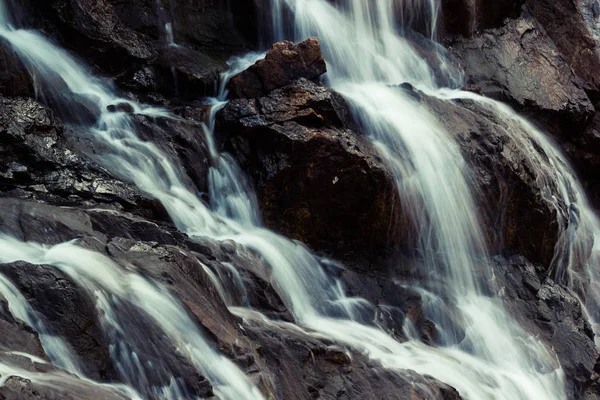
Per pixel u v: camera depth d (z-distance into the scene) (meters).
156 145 13.87
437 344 13.69
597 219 20.11
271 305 11.88
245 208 14.01
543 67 20.17
